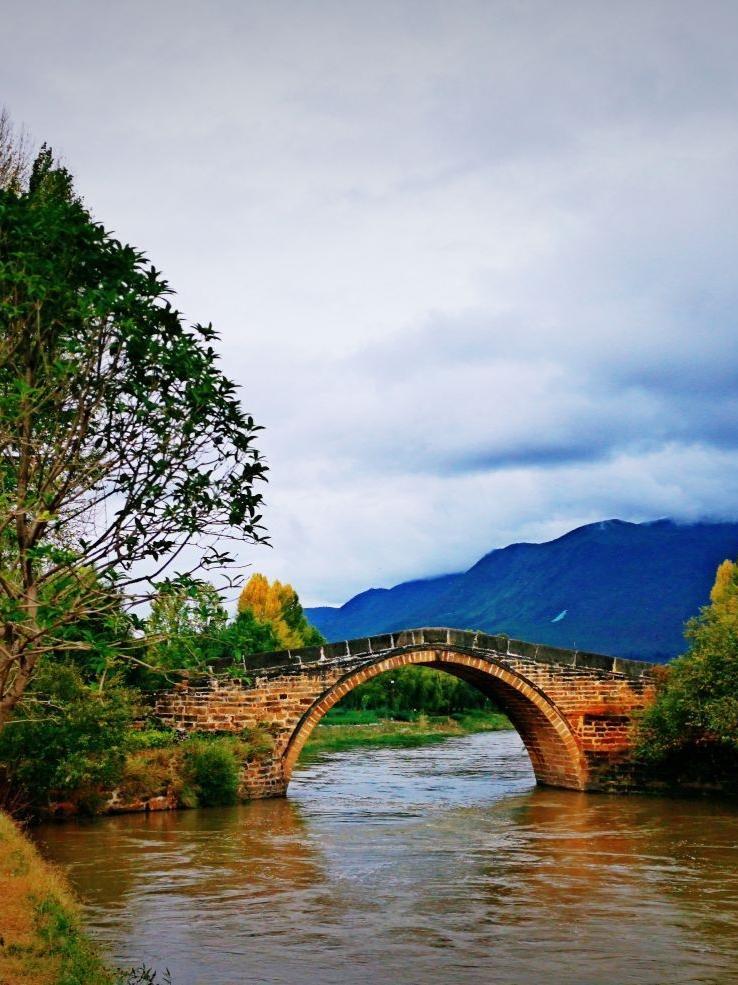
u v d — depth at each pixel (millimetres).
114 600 11289
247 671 35750
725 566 67188
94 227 11273
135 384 11734
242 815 31891
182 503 11734
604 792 38250
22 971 12062
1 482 11000
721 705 33969
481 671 37688
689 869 23719
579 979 15242
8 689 10898
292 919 18656
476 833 29031
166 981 14672
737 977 15375
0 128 24688
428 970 15586
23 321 11172
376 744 63156
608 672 38812
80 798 30469
